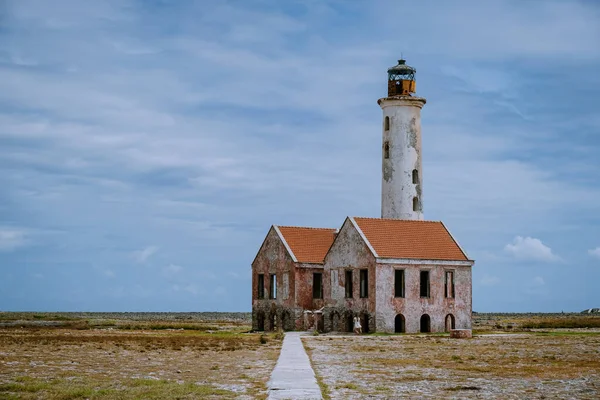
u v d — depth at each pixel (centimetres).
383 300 6712
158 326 9300
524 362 3762
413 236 7181
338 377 3069
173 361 3794
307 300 7612
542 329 8519
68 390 2583
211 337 6131
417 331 6844
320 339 5809
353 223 7044
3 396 2462
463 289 7150
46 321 11319
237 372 3253
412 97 8031
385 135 8125
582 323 10338
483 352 4428
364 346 4953
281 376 2997
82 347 4741
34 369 3356
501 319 14625
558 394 2600
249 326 10038
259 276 8238
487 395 2570
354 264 6994
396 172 8000
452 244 7275
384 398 2484
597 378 3073
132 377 3059
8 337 5738
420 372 3275
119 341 5369
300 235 7988
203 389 2616
